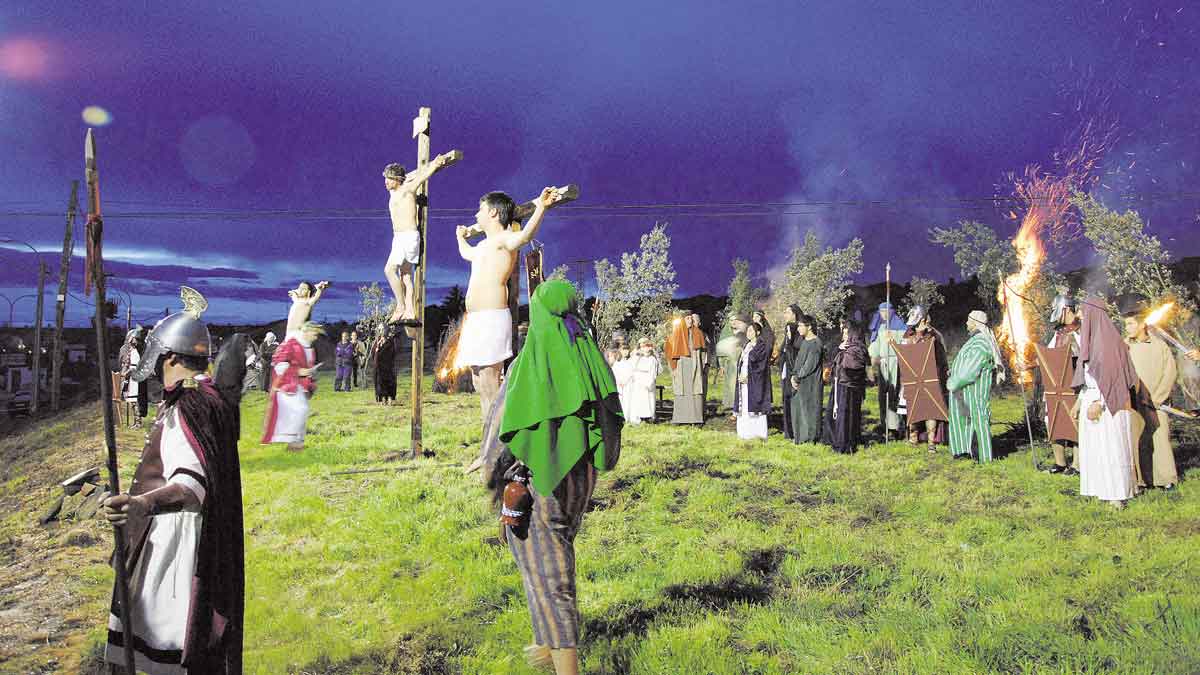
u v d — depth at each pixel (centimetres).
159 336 354
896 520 794
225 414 356
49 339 5381
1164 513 777
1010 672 451
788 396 1284
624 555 679
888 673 453
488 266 875
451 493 871
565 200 865
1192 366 1259
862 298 3469
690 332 1511
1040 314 1805
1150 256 1574
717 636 505
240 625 354
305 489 906
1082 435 843
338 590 595
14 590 572
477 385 891
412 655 493
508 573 629
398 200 1090
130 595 338
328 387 2688
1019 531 739
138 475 346
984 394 1084
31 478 1248
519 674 460
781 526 772
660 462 1055
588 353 430
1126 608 527
